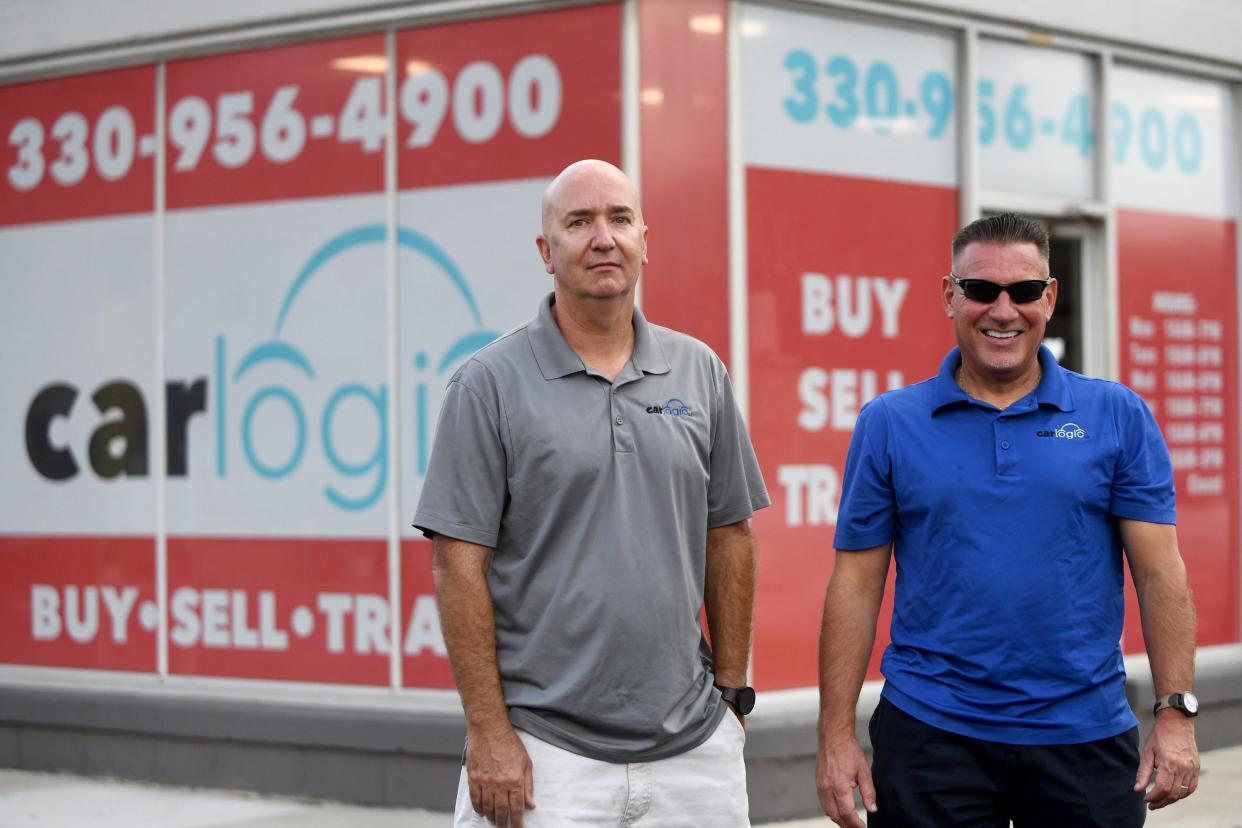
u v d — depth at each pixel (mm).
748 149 7043
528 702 3584
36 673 8141
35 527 8148
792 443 7125
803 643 7141
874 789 3758
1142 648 8289
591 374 3598
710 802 3686
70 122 8023
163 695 7711
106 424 7953
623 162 6785
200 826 6867
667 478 3617
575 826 3547
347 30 7324
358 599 7316
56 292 8078
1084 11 8094
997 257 3648
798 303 7160
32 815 7129
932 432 3713
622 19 6789
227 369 7633
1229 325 8875
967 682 3635
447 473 3574
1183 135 8742
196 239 7703
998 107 7902
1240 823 6883
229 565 7633
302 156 7445
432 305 7164
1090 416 3676
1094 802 3613
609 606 3543
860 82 7375
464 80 7094
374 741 7148
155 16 7688
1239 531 8852
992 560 3611
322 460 7402
